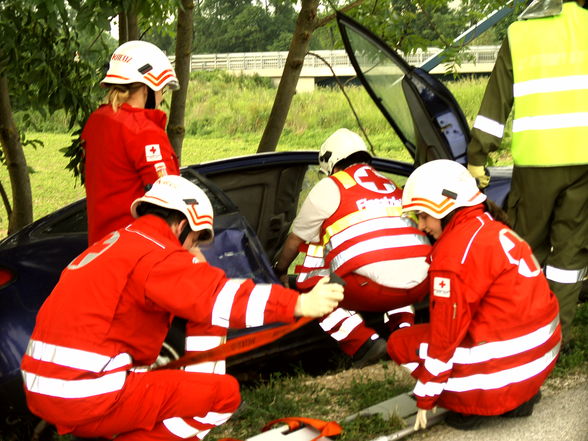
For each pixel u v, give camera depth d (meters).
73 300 2.42
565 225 3.61
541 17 3.54
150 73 3.37
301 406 3.42
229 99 27.14
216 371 2.96
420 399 2.85
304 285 3.90
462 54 7.07
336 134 3.98
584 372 3.54
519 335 2.79
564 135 3.48
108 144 3.31
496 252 2.74
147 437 2.57
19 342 3.16
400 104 4.09
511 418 3.06
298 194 4.71
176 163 3.44
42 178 14.74
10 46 5.14
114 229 3.41
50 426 3.19
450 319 2.73
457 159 3.77
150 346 2.55
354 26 3.83
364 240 3.68
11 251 3.65
